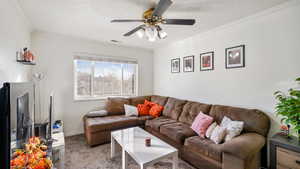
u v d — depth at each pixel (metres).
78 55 3.49
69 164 2.19
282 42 1.98
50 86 3.19
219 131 2.05
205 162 1.95
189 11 2.09
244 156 1.54
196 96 3.25
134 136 2.25
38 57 3.04
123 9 2.06
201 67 3.12
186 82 3.50
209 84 2.96
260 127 2.01
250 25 2.31
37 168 1.04
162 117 3.42
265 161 2.00
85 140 3.09
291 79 1.90
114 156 2.39
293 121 1.59
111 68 4.00
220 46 2.75
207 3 1.88
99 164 2.20
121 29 2.85
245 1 1.84
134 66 4.41
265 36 2.14
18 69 2.07
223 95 2.71
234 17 2.30
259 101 2.22
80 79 3.57
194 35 3.22
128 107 3.58
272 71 2.08
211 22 2.50
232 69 2.56
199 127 2.36
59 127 2.65
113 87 4.05
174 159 1.81
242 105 2.43
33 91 1.58
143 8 2.02
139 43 3.89
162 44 4.01
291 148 1.54
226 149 1.67
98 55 3.75
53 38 3.18
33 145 1.26
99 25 2.65
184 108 3.11
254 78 2.28
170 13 2.15
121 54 4.10
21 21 2.19
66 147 2.75
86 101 3.61
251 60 2.30
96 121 2.95
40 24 2.64
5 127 0.70
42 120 3.10
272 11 2.03
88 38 3.46
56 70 3.24
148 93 4.63
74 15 2.26
